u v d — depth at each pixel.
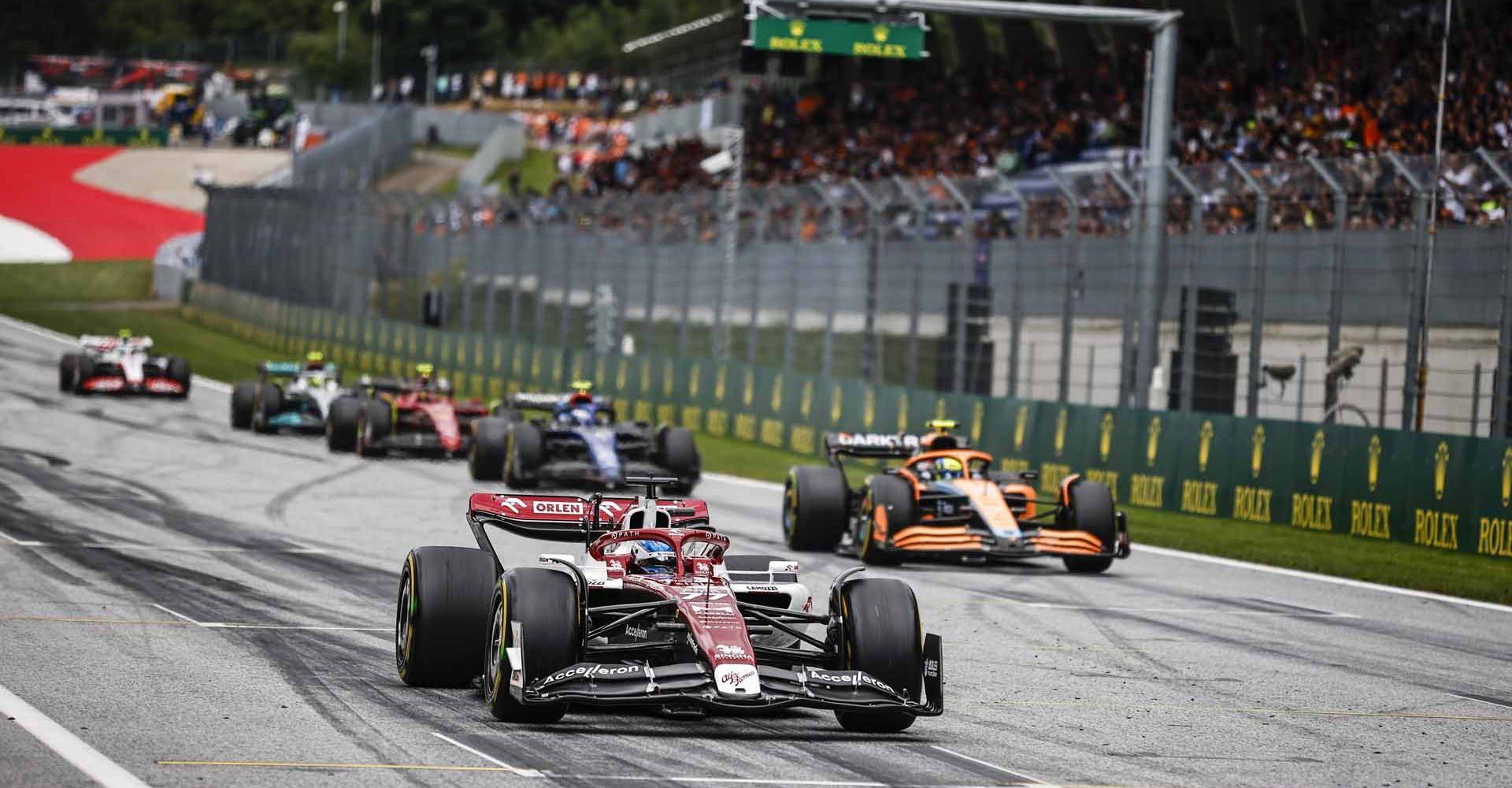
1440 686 42.47
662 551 35.50
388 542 66.69
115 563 56.75
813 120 194.62
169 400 145.88
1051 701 38.66
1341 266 87.19
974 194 111.25
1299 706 39.00
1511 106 114.06
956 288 113.31
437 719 33.06
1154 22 91.81
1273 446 80.88
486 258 174.38
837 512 67.69
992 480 68.00
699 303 144.25
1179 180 96.81
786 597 36.94
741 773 29.20
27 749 29.20
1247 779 30.98
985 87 175.00
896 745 32.44
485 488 90.69
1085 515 64.50
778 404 120.81
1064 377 100.38
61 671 37.19
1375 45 130.75
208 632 43.59
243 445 110.81
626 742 31.58
